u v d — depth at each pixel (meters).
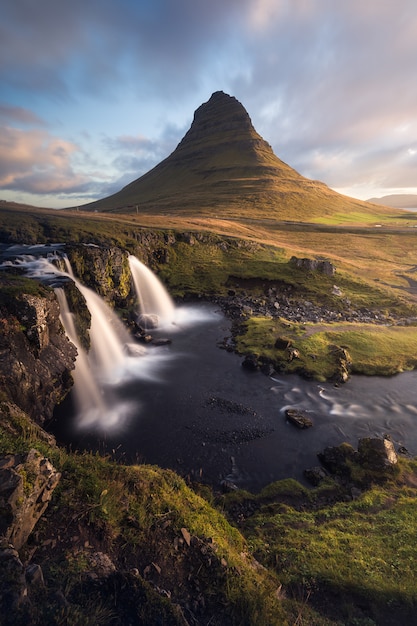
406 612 8.05
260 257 68.12
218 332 39.91
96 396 25.52
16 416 12.73
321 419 23.31
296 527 12.92
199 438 20.92
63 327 25.89
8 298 21.47
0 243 49.91
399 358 32.22
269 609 6.93
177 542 7.83
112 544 7.27
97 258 43.66
